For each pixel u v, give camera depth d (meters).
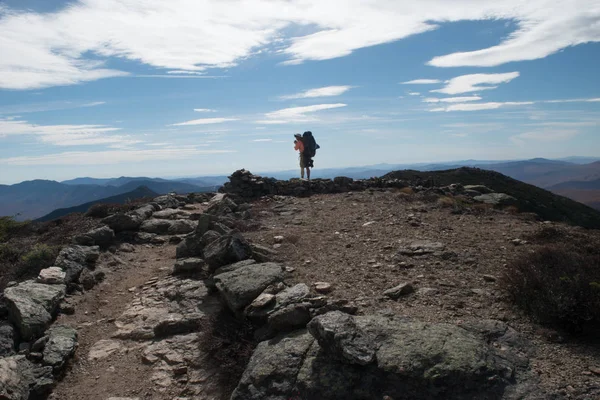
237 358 7.48
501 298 8.03
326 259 11.20
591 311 6.61
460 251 11.08
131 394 7.28
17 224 19.91
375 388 5.70
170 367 7.87
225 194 23.00
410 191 23.08
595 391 5.23
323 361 6.24
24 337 8.62
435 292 8.52
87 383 7.73
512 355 6.12
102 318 10.22
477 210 17.20
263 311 8.08
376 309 7.92
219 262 11.21
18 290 9.71
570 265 8.04
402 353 5.96
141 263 13.97
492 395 5.30
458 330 6.56
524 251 10.75
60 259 12.05
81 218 19.83
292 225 15.73
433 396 5.44
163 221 17.84
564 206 49.06
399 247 11.76
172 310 10.04
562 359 6.03
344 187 24.75
